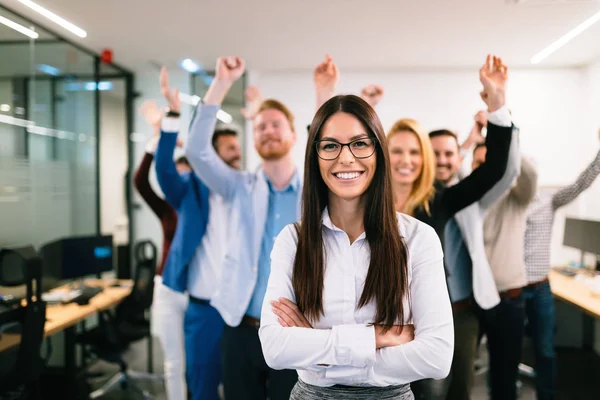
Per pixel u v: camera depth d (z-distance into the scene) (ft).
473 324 6.79
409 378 3.12
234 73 6.08
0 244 9.96
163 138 7.35
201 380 7.26
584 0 8.72
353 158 3.23
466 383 6.58
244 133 14.93
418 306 3.29
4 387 6.53
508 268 7.57
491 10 9.30
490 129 5.78
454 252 6.80
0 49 9.91
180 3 9.07
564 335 13.01
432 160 6.38
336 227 3.43
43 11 9.61
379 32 10.67
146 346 13.83
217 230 7.32
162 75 7.30
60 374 10.02
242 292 6.02
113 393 10.30
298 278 3.45
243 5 9.14
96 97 13.48
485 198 6.57
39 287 6.89
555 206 9.66
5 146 10.19
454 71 14.15
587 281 10.61
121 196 15.28
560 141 13.67
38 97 11.29
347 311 3.35
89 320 13.46
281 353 3.18
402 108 14.32
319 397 3.22
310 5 9.09
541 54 12.32
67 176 12.52
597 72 12.73
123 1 9.09
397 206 6.42
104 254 11.87
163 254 9.73
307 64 13.57
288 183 6.48
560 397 9.79
